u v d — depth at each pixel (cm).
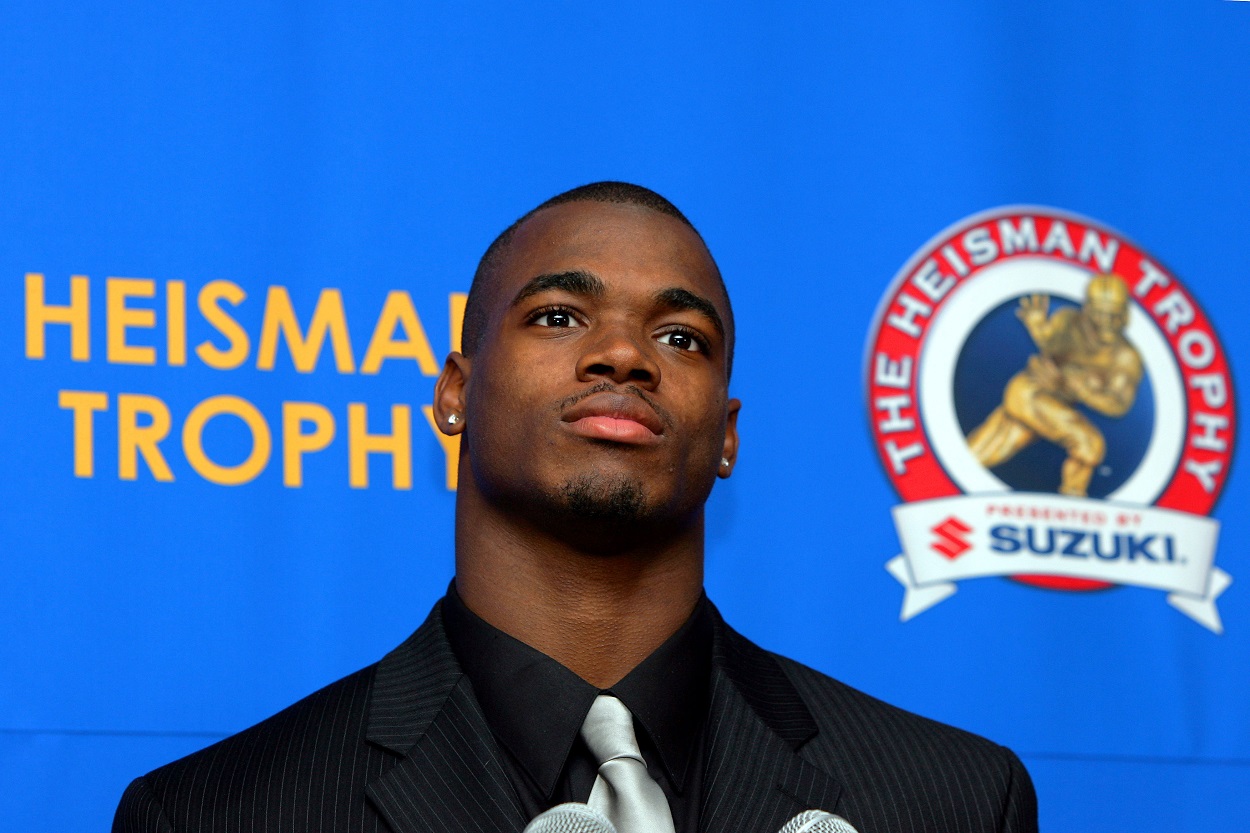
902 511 481
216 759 322
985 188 502
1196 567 487
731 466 357
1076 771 471
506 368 317
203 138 464
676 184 490
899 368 488
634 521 306
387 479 461
